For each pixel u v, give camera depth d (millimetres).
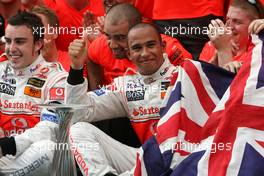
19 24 18672
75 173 15008
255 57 14844
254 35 15344
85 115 17969
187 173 14297
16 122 18703
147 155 15227
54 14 20938
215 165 14117
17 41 18656
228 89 14789
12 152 17219
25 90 18703
